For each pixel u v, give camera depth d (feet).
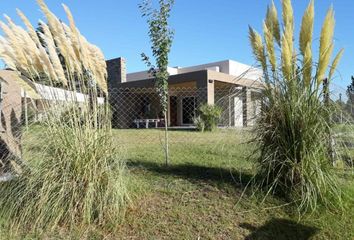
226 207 14.47
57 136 13.96
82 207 13.17
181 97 76.28
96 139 14.15
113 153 14.43
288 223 13.44
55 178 13.41
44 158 13.75
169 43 22.91
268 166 15.44
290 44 15.51
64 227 12.84
